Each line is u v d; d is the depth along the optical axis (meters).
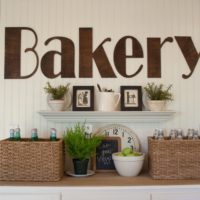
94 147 1.73
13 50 1.90
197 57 1.93
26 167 1.60
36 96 1.91
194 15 1.92
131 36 1.92
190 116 1.93
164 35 1.93
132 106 1.89
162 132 1.75
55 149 1.60
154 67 1.92
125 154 1.72
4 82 1.90
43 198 1.50
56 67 1.91
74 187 1.51
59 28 1.92
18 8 1.92
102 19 1.92
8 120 1.90
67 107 1.90
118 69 1.92
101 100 1.82
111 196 1.52
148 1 1.93
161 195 1.53
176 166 1.64
